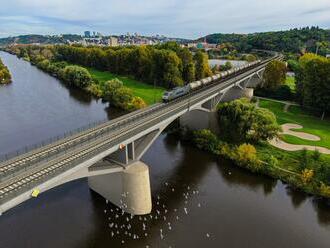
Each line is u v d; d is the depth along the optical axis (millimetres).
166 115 54281
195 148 68812
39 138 70188
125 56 144375
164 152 66500
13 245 37656
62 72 143375
